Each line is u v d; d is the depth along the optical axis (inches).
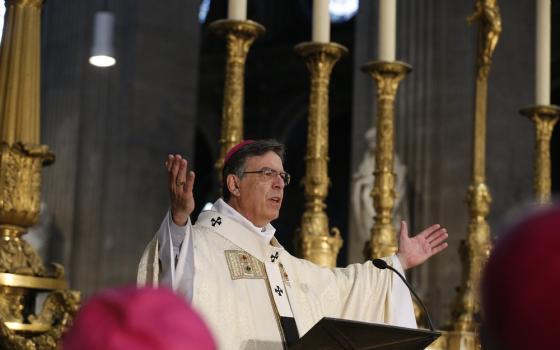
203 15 1563.7
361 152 882.1
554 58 1150.3
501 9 839.7
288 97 1525.6
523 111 485.4
